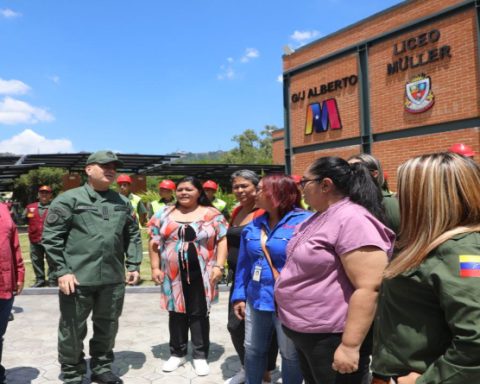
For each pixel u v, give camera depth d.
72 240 3.58
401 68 9.25
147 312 6.15
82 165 18.34
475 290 1.34
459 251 1.41
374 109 9.84
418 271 1.49
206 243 4.04
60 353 3.59
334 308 2.17
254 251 3.06
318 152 11.25
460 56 8.22
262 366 3.15
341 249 2.09
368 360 2.27
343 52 10.49
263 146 62.25
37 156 15.48
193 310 3.99
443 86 8.52
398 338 1.55
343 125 10.53
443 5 8.48
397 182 1.67
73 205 3.57
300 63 11.70
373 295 1.99
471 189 1.50
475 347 1.30
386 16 9.54
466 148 3.95
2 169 14.62
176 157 17.19
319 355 2.22
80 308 3.57
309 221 2.38
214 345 4.76
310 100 11.45
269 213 3.15
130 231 3.99
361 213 2.12
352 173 2.32
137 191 20.19
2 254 3.44
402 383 1.50
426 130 8.85
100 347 3.75
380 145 9.74
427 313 1.49
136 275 3.94
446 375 1.36
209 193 7.23
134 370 4.05
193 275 3.99
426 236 1.51
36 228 8.09
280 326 2.87
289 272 2.31
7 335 5.16
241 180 3.80
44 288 7.57
